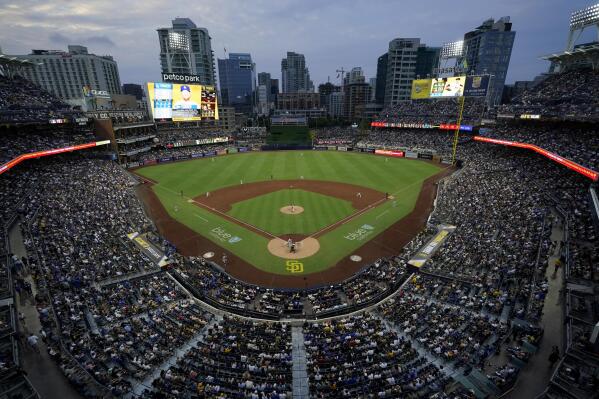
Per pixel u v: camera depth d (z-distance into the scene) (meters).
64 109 70.69
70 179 56.06
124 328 21.70
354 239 40.09
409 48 163.25
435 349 19.70
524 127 71.25
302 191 59.56
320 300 27.55
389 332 21.80
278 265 34.50
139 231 40.03
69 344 19.56
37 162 62.44
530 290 24.39
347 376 17.98
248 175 72.06
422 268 30.95
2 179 51.34
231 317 24.55
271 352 20.22
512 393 16.53
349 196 56.44
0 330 19.94
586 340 18.28
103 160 73.31
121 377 17.59
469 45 187.50
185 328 22.50
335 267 34.06
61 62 180.12
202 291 28.47
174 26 184.38
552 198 43.00
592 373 16.47
